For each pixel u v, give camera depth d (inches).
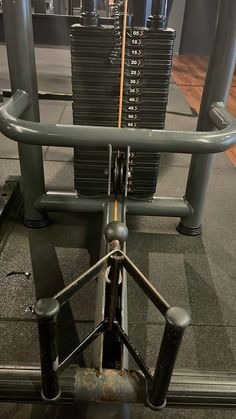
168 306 20.0
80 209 63.0
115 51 49.4
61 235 64.3
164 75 51.6
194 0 202.8
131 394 25.7
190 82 167.3
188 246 63.6
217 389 29.0
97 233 65.2
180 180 85.7
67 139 35.0
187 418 38.3
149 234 66.2
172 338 19.4
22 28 46.6
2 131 35.6
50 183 80.0
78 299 51.3
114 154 45.5
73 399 26.2
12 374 28.4
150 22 48.6
